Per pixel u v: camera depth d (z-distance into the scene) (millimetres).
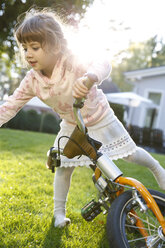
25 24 1341
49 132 11242
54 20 1427
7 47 8234
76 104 1171
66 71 1479
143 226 1354
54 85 1507
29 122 10953
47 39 1344
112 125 1628
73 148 1285
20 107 1695
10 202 2023
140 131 10703
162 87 12078
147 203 1231
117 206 1232
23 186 2438
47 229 1680
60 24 1533
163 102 12062
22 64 1672
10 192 2209
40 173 2973
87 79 1100
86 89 1114
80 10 4430
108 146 1607
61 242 1542
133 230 1403
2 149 4211
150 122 12469
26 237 1540
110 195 1374
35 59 1395
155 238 1227
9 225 1681
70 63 1466
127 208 1249
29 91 1649
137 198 1230
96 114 1591
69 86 1500
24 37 1333
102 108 1613
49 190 2406
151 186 2156
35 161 3508
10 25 7523
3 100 1770
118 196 1283
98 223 1793
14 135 5871
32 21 1342
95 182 1502
